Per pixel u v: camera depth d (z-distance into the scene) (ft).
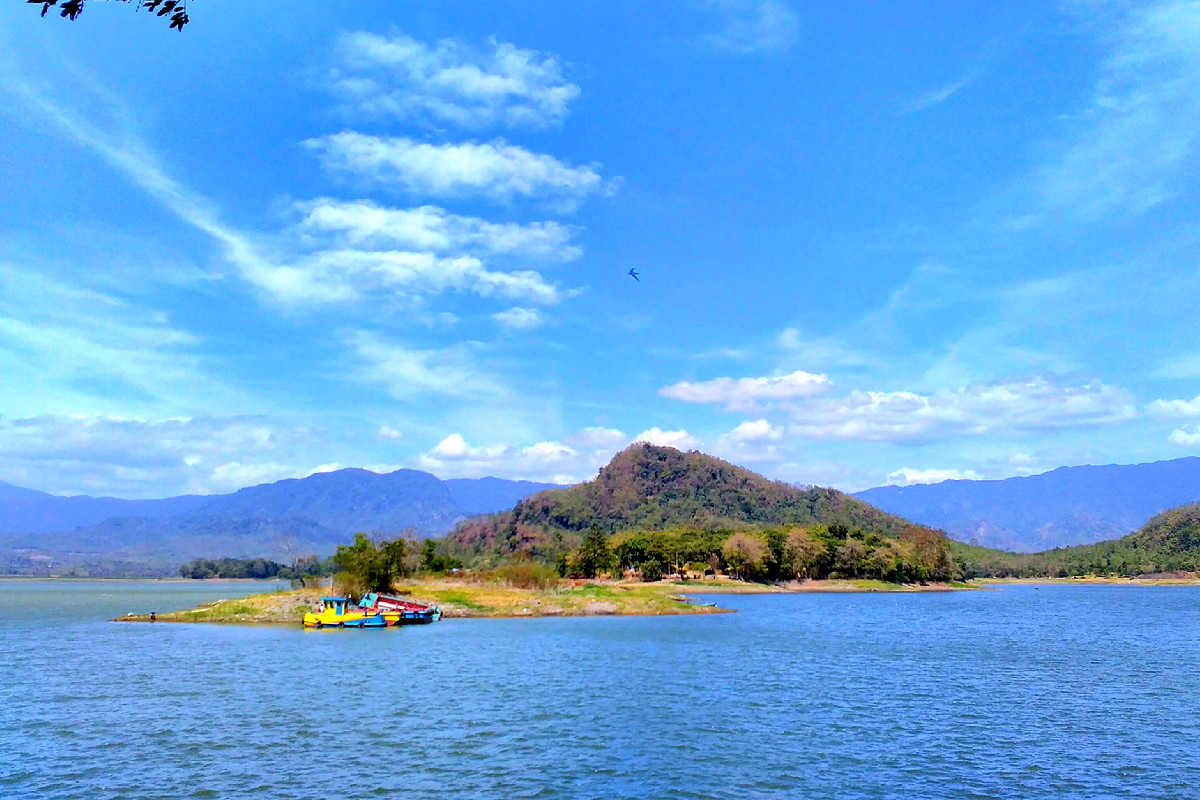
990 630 354.54
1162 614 474.08
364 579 404.36
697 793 111.75
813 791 112.78
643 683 196.65
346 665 225.97
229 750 132.57
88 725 150.30
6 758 127.95
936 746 136.77
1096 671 223.10
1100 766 125.08
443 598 438.81
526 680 200.23
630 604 451.12
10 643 288.51
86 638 306.55
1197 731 148.77
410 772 120.78
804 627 361.71
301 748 133.80
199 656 246.88
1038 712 164.66
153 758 127.85
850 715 160.66
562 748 134.31
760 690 188.14
